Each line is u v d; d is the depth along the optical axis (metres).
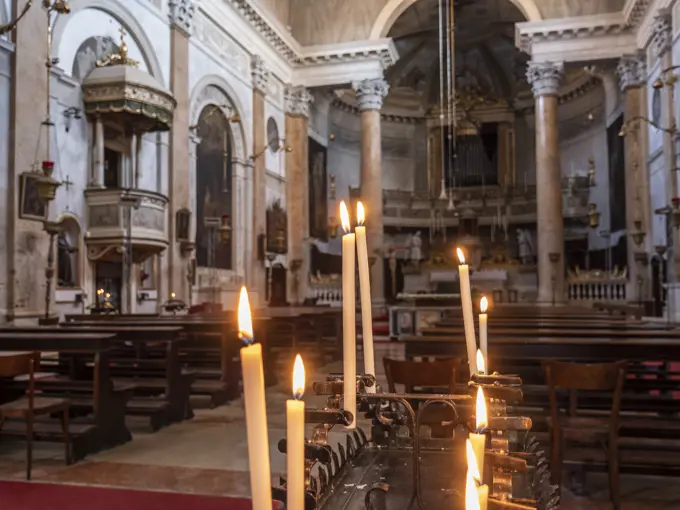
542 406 5.57
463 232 30.61
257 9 21.16
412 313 17.14
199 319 9.92
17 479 5.03
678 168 16.70
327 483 2.04
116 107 13.15
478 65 31.92
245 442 6.28
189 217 16.81
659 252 17.94
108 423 6.06
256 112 21.91
